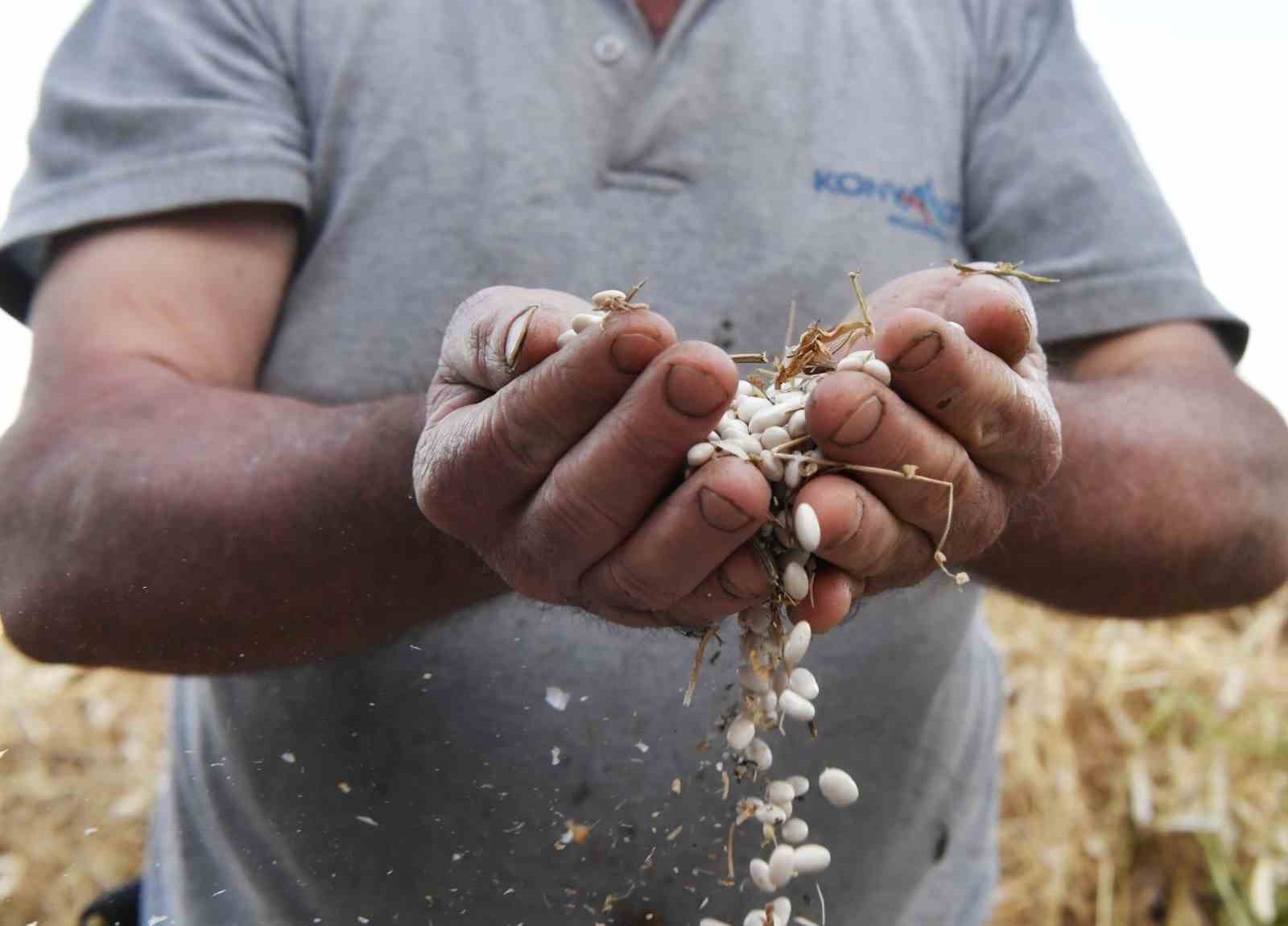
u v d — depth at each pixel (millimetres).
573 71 1405
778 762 1302
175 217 1375
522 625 1233
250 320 1403
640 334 699
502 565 873
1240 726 2793
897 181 1470
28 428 1263
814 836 1329
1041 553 1236
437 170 1384
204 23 1437
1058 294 1502
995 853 1652
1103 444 1266
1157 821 2705
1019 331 790
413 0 1434
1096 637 3002
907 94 1505
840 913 1372
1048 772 2770
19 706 2660
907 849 1429
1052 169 1528
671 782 1242
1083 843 2740
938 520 794
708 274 1388
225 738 1304
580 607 889
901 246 1467
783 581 816
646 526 768
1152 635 3023
